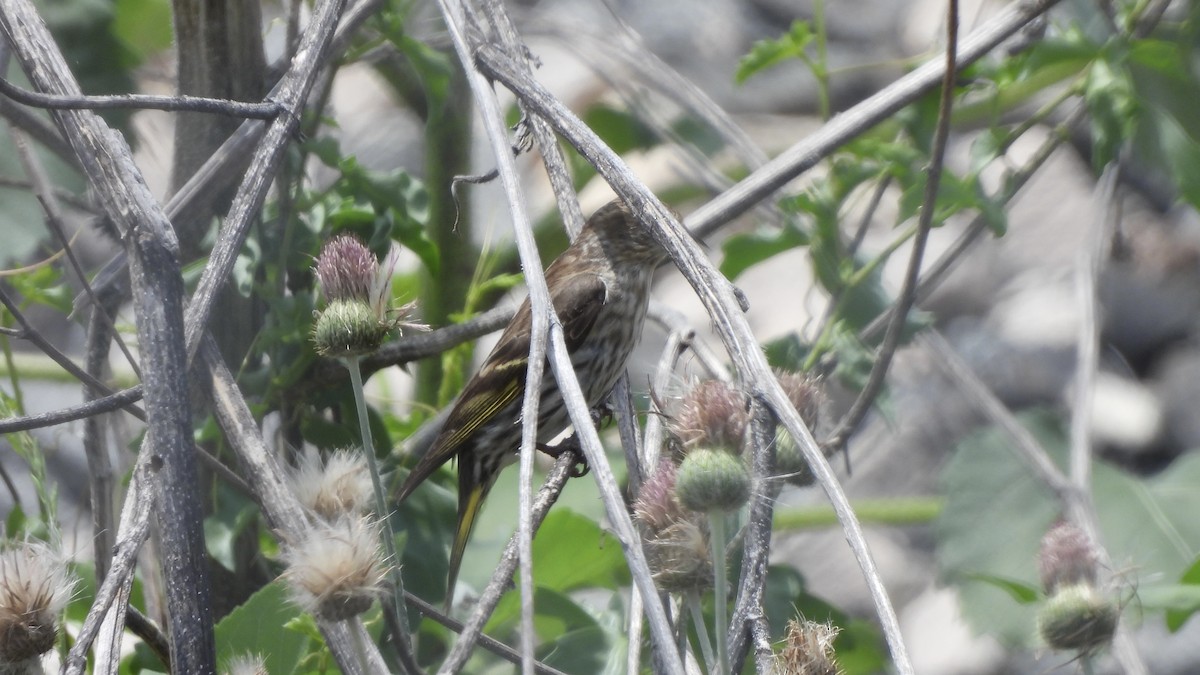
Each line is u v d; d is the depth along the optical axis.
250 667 6.37
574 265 10.13
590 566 9.65
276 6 11.98
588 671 8.69
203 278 6.37
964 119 12.78
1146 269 18.77
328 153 9.06
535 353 5.45
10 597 5.44
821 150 8.38
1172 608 7.98
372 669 5.71
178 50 8.59
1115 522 10.99
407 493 9.02
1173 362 18.25
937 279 10.65
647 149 13.59
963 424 16.88
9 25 6.52
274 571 9.66
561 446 9.85
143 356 5.58
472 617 5.55
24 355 11.36
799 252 19.83
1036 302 18.88
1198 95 10.43
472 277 11.66
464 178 7.35
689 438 5.46
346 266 6.34
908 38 22.12
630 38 12.55
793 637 5.60
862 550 5.06
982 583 10.76
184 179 8.62
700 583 5.58
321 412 9.43
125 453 9.33
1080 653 6.38
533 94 6.80
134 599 9.20
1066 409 17.41
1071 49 9.95
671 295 18.88
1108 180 11.72
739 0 23.16
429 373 11.59
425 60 9.27
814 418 6.56
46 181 8.63
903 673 4.81
